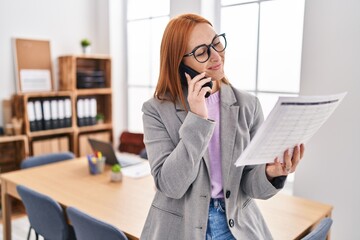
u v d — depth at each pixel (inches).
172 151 40.1
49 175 97.3
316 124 39.3
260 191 43.1
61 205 76.0
